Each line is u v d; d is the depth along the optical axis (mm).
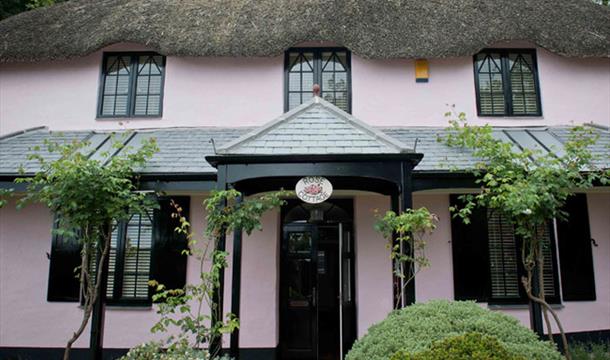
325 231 9406
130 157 7086
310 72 10055
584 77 9992
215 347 5840
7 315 8680
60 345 8562
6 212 8992
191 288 5840
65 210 6191
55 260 8797
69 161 6320
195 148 8570
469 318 4387
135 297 8805
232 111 9867
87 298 6496
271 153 6324
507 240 9055
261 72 9984
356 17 9742
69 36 9859
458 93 9867
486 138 7309
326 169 6348
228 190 6332
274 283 8828
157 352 5652
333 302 9156
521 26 9516
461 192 8828
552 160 6863
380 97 9828
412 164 6508
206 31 9781
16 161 8258
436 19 9797
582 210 9086
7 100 10047
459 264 8867
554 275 8852
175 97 9922
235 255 6367
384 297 8852
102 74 10094
